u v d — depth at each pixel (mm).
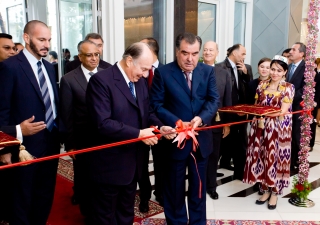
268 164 3045
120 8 4840
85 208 2705
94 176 2072
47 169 2391
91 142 2127
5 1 5863
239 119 3656
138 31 5277
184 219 2533
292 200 3266
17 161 2209
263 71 3580
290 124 3082
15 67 2154
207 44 3250
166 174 2514
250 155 3170
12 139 1734
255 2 7000
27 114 2205
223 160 4230
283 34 6707
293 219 2934
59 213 3021
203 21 6285
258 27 7027
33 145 2250
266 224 2838
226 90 3260
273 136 3031
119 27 4875
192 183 2545
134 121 2102
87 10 4934
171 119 2330
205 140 2482
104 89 1986
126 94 2041
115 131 1941
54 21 5277
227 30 6426
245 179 3207
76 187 2898
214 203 3264
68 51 5270
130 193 2160
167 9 5562
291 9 6605
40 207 2428
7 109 2113
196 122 2299
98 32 4848
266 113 2779
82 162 2631
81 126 2678
